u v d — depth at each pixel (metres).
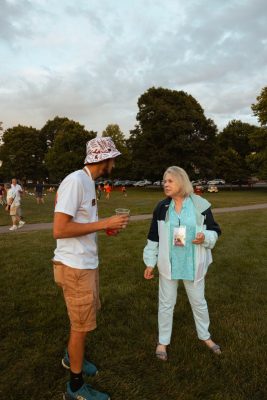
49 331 3.85
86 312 2.64
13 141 69.56
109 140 2.74
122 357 3.32
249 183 63.78
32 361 3.25
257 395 2.83
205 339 3.49
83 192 2.54
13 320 4.10
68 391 2.75
